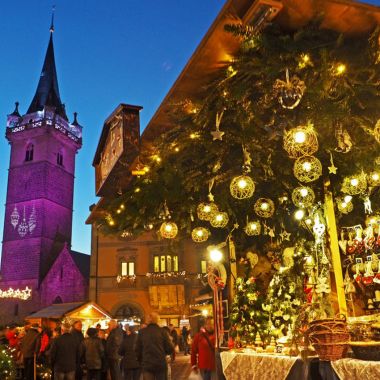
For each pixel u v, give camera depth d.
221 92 4.69
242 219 8.12
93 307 22.78
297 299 6.36
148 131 5.77
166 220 7.72
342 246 6.14
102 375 11.48
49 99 67.31
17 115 64.56
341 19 3.88
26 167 60.56
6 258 56.41
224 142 5.60
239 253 8.12
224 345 7.96
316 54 4.05
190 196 7.28
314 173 5.26
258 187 7.33
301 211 6.82
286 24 3.94
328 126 4.80
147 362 7.30
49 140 61.31
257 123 5.01
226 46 4.14
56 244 58.28
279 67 4.04
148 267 35.66
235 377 5.73
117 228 8.27
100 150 6.52
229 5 3.71
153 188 6.37
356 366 3.91
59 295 49.50
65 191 62.69
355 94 4.41
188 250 35.22
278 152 5.84
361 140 5.29
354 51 4.16
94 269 35.94
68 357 9.75
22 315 51.69
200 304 19.20
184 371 17.09
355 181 6.16
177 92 4.85
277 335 6.38
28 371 11.84
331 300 6.02
